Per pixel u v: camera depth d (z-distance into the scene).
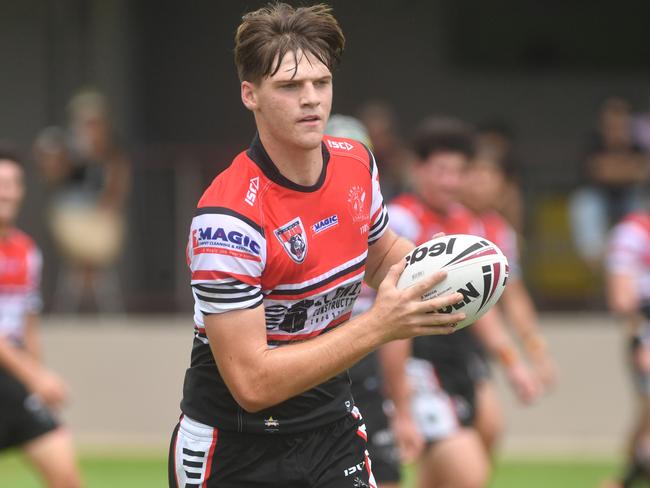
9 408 22.12
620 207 36.16
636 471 26.89
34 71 43.47
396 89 46.78
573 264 36.09
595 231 36.12
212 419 13.09
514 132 44.16
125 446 35.59
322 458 13.39
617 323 35.41
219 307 12.09
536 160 36.34
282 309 12.59
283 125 11.98
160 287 36.72
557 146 36.53
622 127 36.56
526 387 23.58
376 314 11.98
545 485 29.75
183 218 36.72
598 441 35.09
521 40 47.25
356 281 13.02
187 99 46.19
